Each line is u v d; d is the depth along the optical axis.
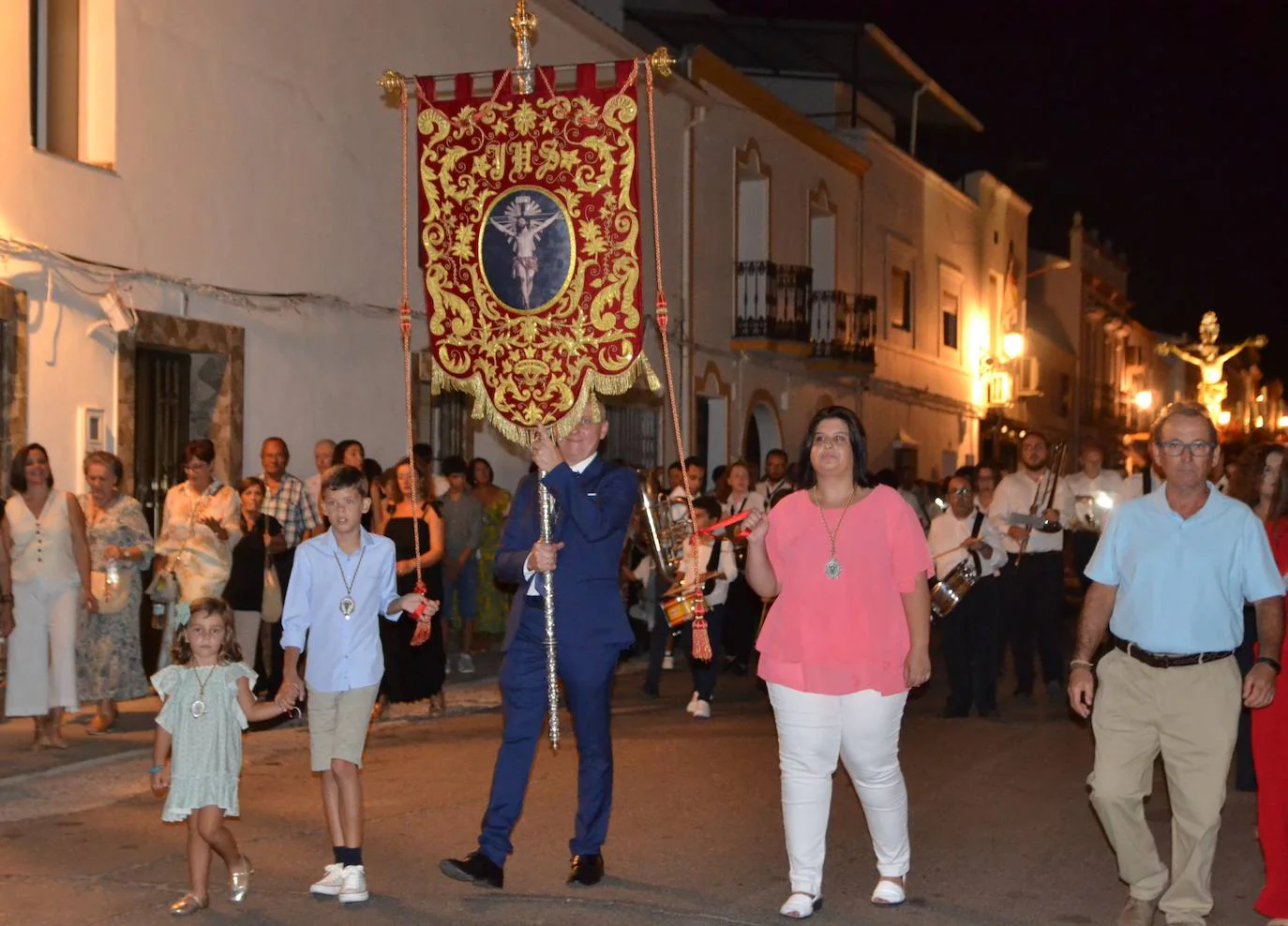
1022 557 12.42
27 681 9.67
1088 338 47.41
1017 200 38.50
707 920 6.09
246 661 11.21
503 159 7.00
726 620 14.42
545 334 6.91
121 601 10.33
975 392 35.72
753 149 23.66
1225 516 5.67
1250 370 63.34
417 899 6.38
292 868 6.89
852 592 6.07
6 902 6.31
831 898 6.46
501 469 17.58
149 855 7.14
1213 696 5.61
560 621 6.53
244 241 13.43
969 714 11.80
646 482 13.70
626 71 6.86
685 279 21.52
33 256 11.03
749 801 8.44
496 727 11.09
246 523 11.34
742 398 23.58
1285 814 5.82
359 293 15.08
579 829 6.62
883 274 29.42
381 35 15.37
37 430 11.10
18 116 10.94
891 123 32.56
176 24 12.58
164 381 12.85
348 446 12.66
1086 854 7.30
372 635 6.53
